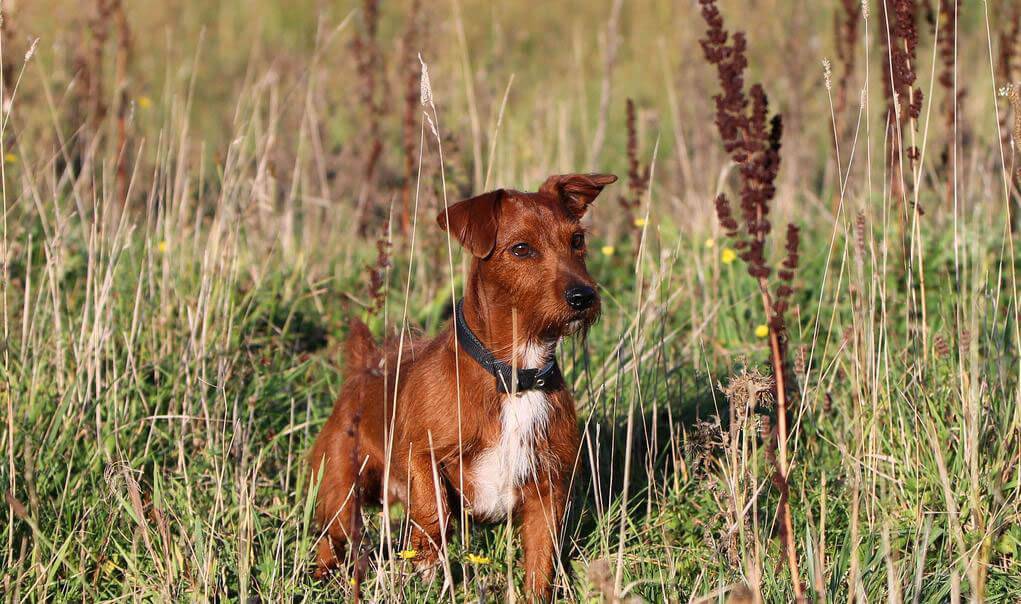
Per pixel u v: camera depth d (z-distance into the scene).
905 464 7.46
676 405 8.69
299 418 8.84
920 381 7.81
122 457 7.39
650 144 17.03
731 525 6.46
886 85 9.98
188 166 11.66
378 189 13.93
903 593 6.19
